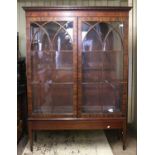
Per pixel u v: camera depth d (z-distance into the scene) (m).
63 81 2.65
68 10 2.48
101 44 2.60
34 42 2.57
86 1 3.35
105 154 2.57
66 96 2.67
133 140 2.98
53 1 3.33
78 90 2.58
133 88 3.37
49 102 2.68
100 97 2.69
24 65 3.08
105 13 2.50
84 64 2.61
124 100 2.61
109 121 2.61
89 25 2.52
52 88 2.67
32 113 2.59
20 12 3.33
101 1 3.36
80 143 2.92
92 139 3.06
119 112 2.63
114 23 2.55
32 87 2.61
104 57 2.63
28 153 2.60
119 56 2.63
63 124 2.60
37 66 2.63
